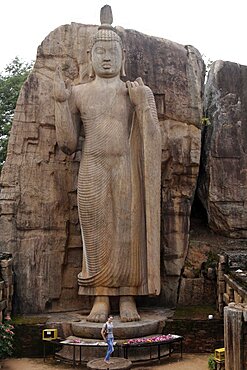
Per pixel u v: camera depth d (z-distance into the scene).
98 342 11.84
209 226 16.33
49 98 14.89
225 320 8.77
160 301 15.03
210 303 14.86
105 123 13.27
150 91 13.38
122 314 12.88
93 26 15.19
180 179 15.27
